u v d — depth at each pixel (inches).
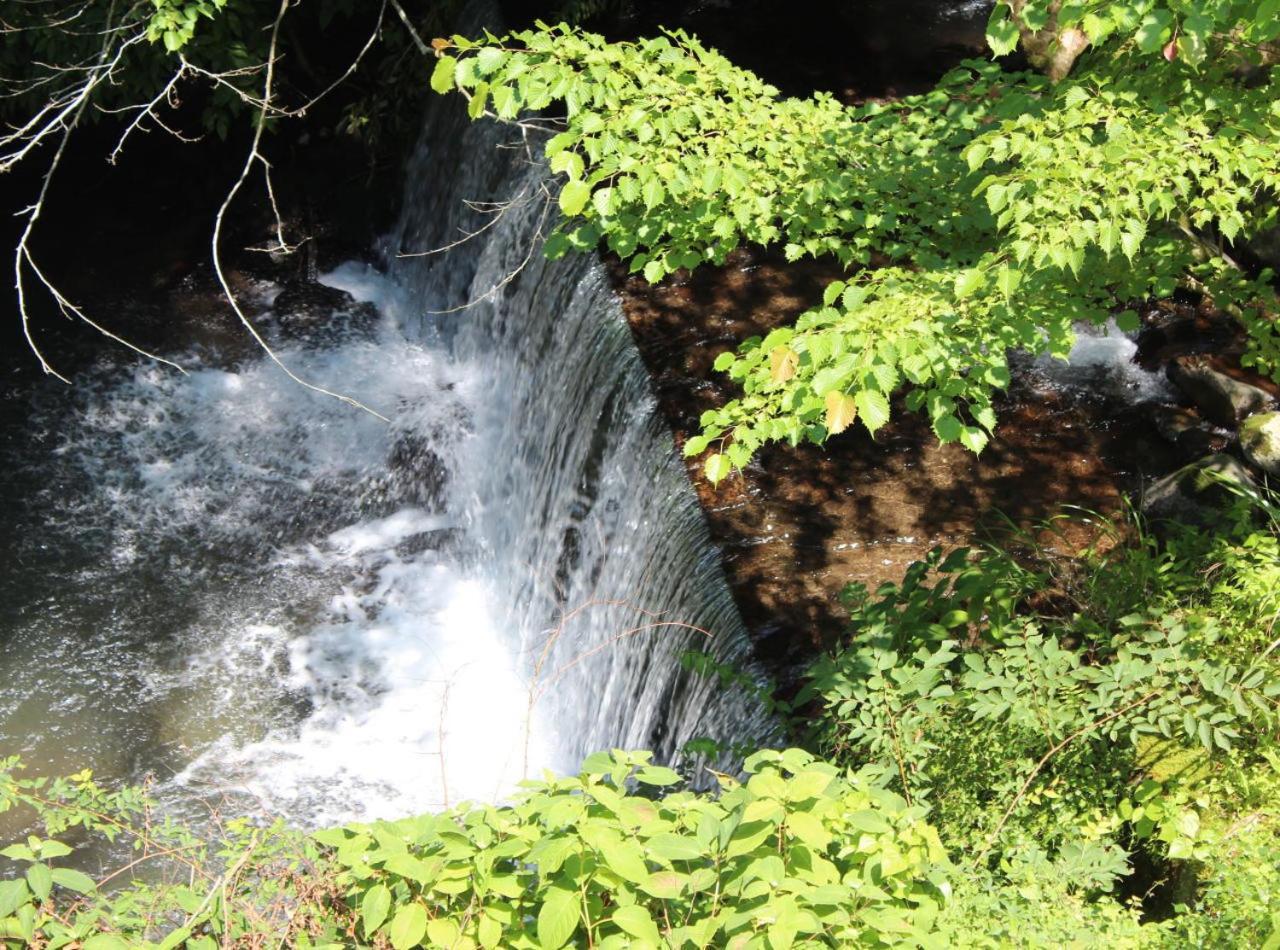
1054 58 382.0
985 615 226.8
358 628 342.6
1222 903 162.4
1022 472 272.4
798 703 200.8
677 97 196.2
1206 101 183.6
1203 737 178.2
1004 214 166.9
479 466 375.2
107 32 298.4
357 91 470.6
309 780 299.1
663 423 285.7
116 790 290.7
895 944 115.8
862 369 154.6
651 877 114.9
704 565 256.8
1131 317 192.9
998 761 187.0
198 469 381.1
